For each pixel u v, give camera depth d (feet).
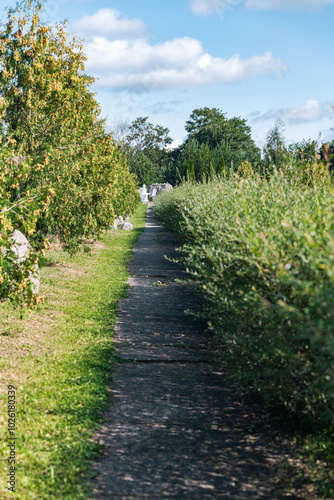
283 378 15.26
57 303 33.88
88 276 44.93
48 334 26.68
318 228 13.62
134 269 50.83
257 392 18.76
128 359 23.43
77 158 43.24
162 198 115.65
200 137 305.73
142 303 35.58
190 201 41.27
